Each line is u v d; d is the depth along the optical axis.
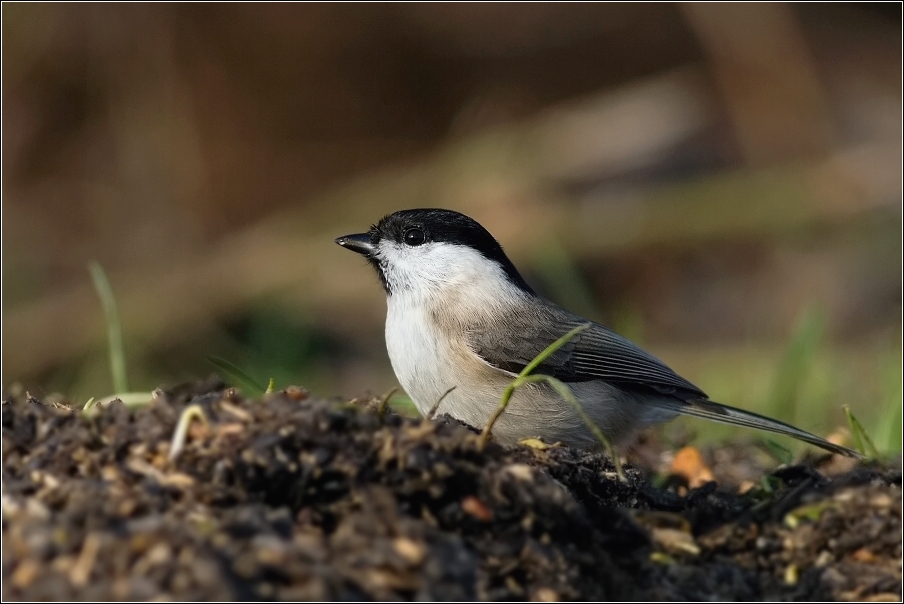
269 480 3.67
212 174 13.16
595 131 13.76
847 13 14.41
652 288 13.45
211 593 3.24
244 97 13.19
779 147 13.80
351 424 3.86
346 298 12.48
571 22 14.04
